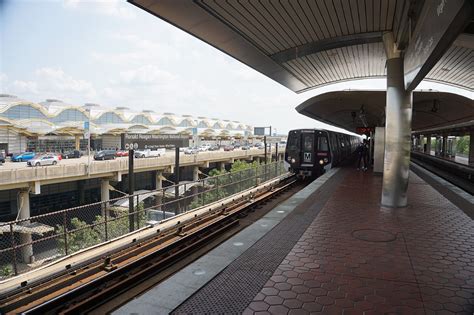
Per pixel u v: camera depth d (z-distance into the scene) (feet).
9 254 46.98
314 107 73.67
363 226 23.98
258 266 16.76
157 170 129.80
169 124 256.93
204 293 13.92
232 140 335.67
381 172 56.49
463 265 16.71
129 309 12.67
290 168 65.46
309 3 27.37
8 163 115.34
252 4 27.32
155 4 25.95
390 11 28.60
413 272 15.89
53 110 160.66
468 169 57.16
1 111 129.59
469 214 27.48
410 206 30.60
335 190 40.16
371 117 83.05
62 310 15.12
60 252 36.40
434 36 12.98
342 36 35.45
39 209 101.96
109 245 23.77
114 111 199.52
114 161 106.42
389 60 30.86
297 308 12.63
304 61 46.16
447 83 64.49
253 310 12.53
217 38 34.30
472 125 56.18
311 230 23.00
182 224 29.84
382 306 12.71
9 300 16.21
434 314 12.10
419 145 142.31
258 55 40.52
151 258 20.89
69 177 93.15
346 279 15.17
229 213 33.12
